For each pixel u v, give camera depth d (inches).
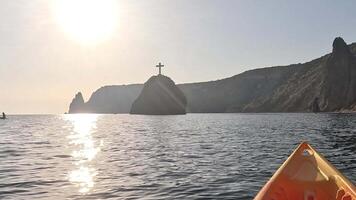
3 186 541.6
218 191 496.1
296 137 1391.5
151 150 1032.2
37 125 3105.3
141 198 464.1
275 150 972.6
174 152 971.9
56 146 1173.1
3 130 2239.2
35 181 577.3
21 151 1019.3
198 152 963.3
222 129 2143.2
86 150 1043.3
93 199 461.4
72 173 649.6
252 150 982.4
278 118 4133.9
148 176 613.3
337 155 834.8
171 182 559.5
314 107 6786.4
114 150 1040.8
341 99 6594.5
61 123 3654.0
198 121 3718.0
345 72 6845.5
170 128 2357.3
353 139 1244.5
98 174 637.3
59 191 506.6
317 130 1775.3
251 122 3166.8
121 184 548.4
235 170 658.2
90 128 2495.1
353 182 536.1
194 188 515.5
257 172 632.4
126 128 2427.4
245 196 468.8
